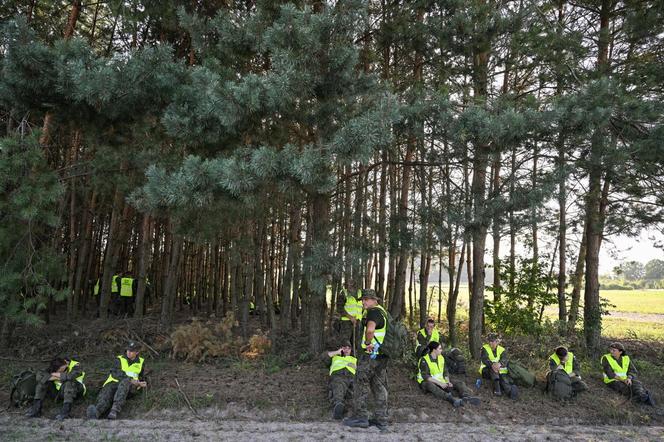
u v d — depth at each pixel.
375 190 13.20
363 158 5.66
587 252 10.72
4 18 8.81
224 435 5.50
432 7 8.52
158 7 8.66
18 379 6.45
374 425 5.98
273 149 5.98
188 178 5.70
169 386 6.96
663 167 8.30
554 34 8.53
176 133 6.64
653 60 10.13
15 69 6.30
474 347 9.50
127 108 7.07
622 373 8.01
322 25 6.63
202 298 17.12
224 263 15.22
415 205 8.25
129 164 8.62
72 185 10.62
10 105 7.04
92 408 6.11
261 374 7.64
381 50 9.74
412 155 11.20
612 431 6.29
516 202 6.93
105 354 8.83
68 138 11.06
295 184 6.18
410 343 9.26
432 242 7.86
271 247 13.23
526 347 10.63
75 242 12.98
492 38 8.39
